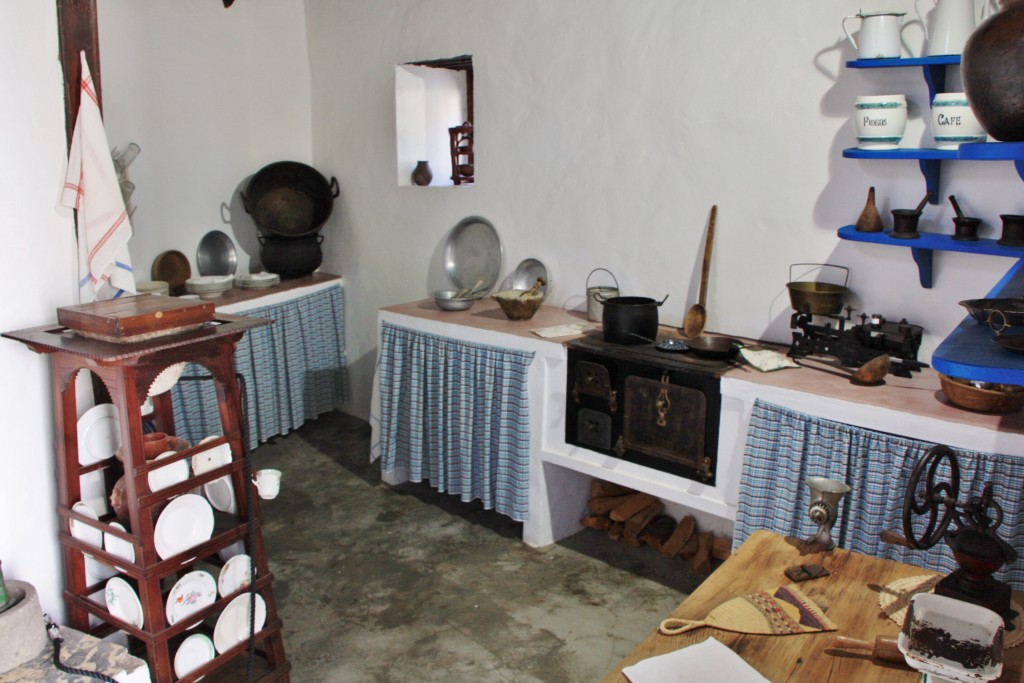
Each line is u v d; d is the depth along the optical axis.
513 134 3.95
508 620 3.00
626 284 3.65
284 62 4.90
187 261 4.57
